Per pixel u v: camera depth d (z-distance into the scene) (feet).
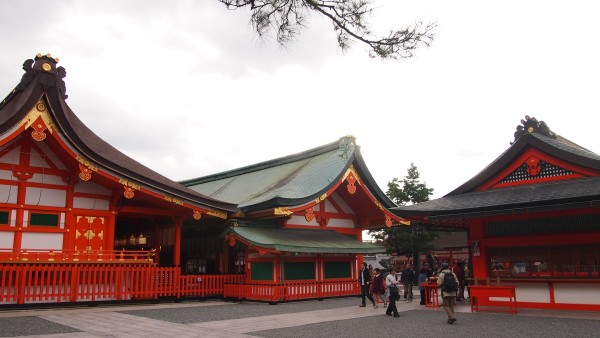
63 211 66.95
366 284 66.95
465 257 174.40
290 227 82.64
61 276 61.87
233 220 76.54
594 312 54.80
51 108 60.39
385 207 89.51
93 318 51.62
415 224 74.23
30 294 59.72
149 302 69.31
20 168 64.49
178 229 77.10
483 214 56.34
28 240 63.57
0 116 60.54
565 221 59.00
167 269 72.18
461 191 66.95
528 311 57.88
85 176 63.57
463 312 59.62
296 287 74.59
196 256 93.40
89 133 76.64
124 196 73.05
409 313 59.00
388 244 137.08
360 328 45.62
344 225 92.48
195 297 75.87
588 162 56.39
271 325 47.47
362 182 87.04
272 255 73.97
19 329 42.96
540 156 61.16
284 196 77.15
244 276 78.33
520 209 53.52
